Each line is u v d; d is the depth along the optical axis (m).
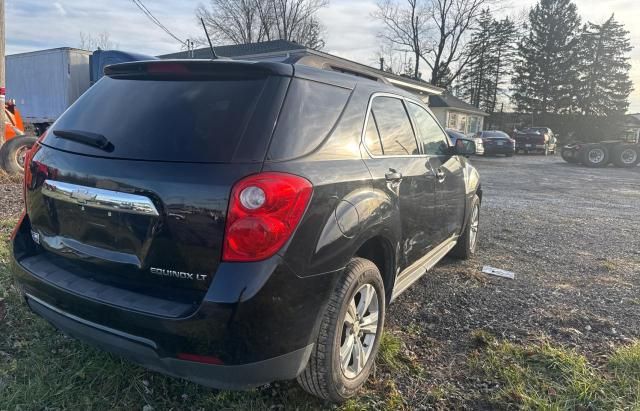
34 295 2.42
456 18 41.53
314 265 2.15
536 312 3.79
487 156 27.42
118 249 2.22
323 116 2.49
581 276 4.78
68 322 2.26
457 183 4.32
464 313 3.75
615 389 2.71
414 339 3.32
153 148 2.17
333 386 2.40
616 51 58.88
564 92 56.78
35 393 2.48
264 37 48.09
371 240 2.77
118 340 2.10
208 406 2.50
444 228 4.05
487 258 5.36
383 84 3.41
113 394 2.54
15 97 20.28
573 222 7.58
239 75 2.35
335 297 2.33
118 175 2.15
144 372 2.71
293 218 2.05
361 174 2.58
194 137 2.15
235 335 1.93
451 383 2.81
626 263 5.26
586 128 57.00
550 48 56.69
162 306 2.03
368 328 2.72
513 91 59.38
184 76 2.46
